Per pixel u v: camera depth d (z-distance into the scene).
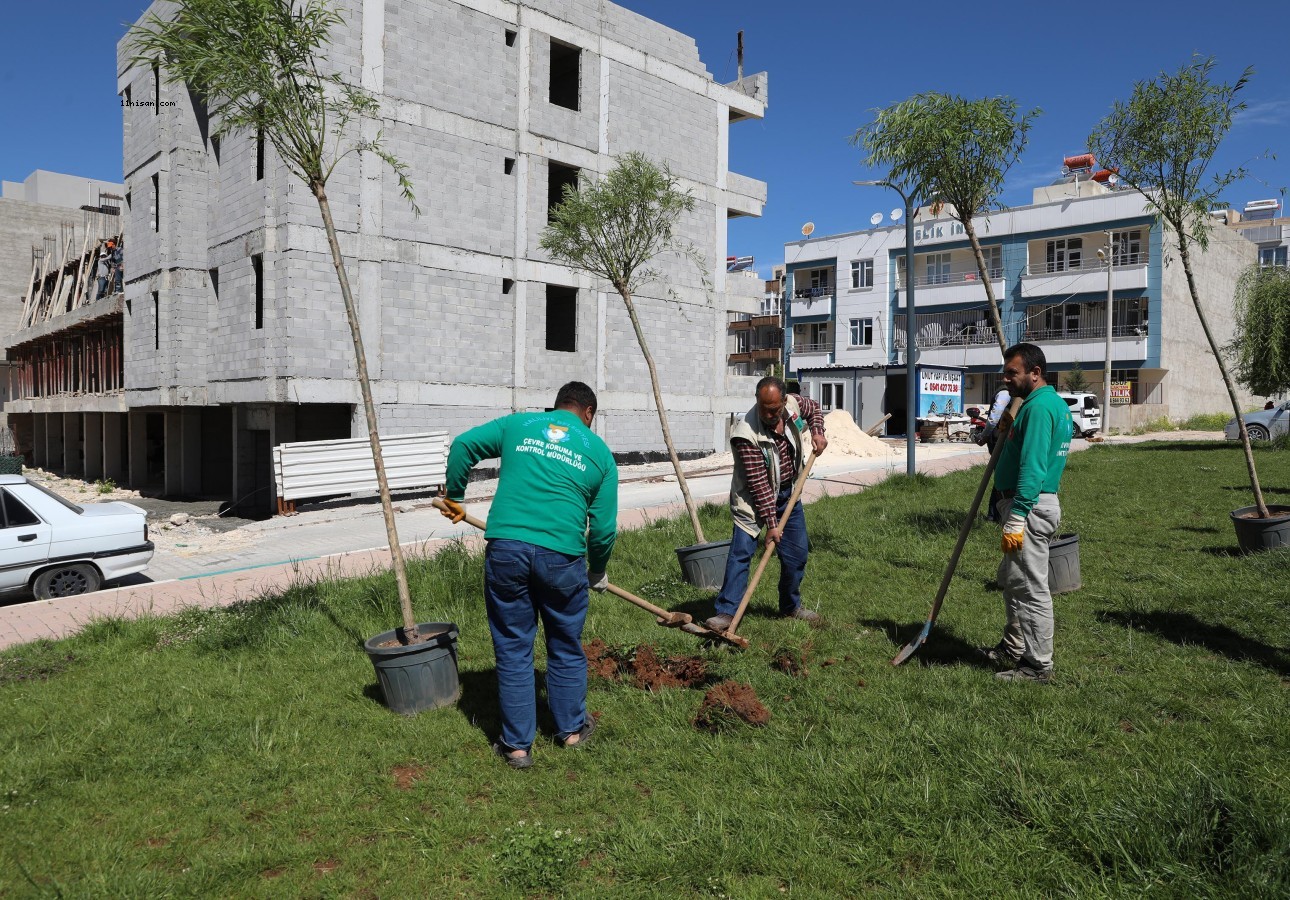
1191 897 2.47
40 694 4.73
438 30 18.66
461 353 19.19
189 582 8.44
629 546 8.45
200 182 19.81
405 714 4.22
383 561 8.84
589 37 21.50
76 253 32.28
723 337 25.12
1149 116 7.13
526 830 3.00
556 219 8.80
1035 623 4.36
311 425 18.83
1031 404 4.36
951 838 2.88
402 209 18.19
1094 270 35.31
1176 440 25.44
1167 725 3.74
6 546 8.45
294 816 3.23
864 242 43.47
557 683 3.79
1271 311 19.28
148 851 3.00
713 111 24.70
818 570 7.14
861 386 33.28
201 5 4.50
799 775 3.41
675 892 2.68
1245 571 6.52
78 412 30.12
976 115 6.76
